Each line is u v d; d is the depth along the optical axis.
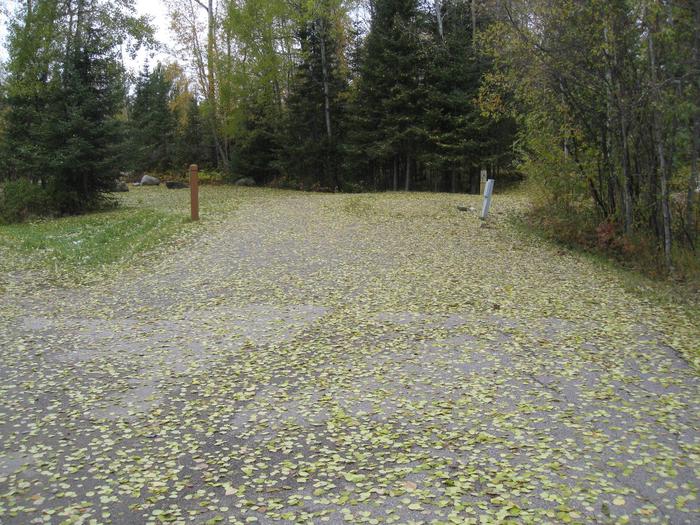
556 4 11.95
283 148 29.41
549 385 6.07
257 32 30.16
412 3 25.00
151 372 6.58
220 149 35.69
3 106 22.62
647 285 10.46
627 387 6.02
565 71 12.20
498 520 3.78
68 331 8.14
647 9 10.53
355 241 13.77
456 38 24.73
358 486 4.24
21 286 10.72
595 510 3.88
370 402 5.71
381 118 26.02
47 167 20.23
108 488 4.27
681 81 10.77
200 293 9.98
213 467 4.57
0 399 5.90
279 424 5.29
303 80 28.77
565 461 4.53
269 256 12.48
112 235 15.65
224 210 19.05
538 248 13.19
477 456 4.64
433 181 29.19
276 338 7.65
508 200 20.09
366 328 7.98
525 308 8.87
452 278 10.59
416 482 4.27
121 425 5.30
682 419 5.28
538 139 14.20
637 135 11.98
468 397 5.79
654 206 12.12
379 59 25.48
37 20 20.61
